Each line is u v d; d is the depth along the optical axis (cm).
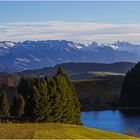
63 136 5897
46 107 9794
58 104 10000
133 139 6462
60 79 10344
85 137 6069
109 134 6675
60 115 10081
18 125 6831
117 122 16325
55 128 6631
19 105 14138
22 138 5369
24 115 10050
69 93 10525
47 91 9900
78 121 11475
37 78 17838
